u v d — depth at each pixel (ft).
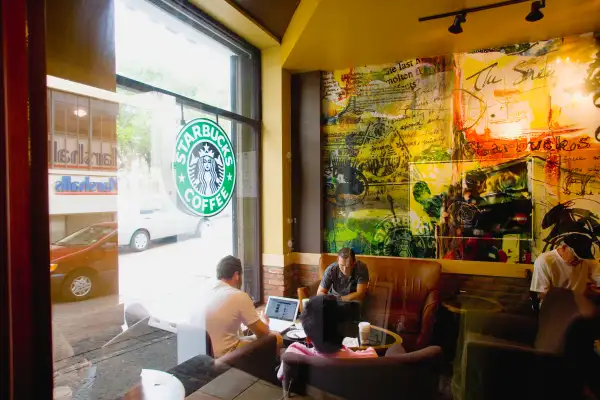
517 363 7.63
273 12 11.91
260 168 14.42
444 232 13.20
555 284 11.16
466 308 11.05
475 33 11.48
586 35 11.55
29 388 1.80
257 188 14.24
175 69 10.27
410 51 12.90
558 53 11.87
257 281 14.33
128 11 8.68
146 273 8.28
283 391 5.54
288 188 14.69
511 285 12.26
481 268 12.63
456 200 13.05
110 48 5.98
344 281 10.80
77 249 5.49
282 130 14.20
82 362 5.64
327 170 14.82
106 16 5.88
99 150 5.95
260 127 14.38
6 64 1.73
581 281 11.15
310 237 14.76
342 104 14.53
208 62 11.93
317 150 14.65
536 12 9.14
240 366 6.23
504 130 12.48
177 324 7.45
